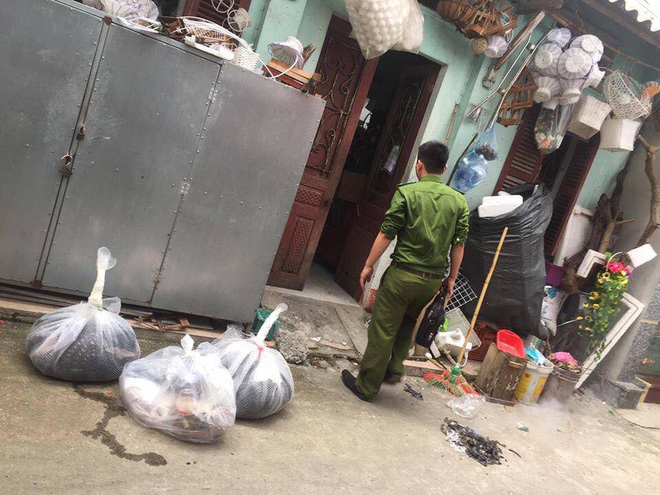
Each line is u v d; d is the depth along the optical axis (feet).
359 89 16.06
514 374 15.61
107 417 8.65
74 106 10.46
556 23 17.43
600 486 12.22
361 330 16.48
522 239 16.17
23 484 6.66
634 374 20.13
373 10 12.67
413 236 11.87
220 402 8.84
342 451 10.05
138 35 10.51
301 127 12.21
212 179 11.83
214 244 12.25
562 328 19.53
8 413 7.95
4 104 10.08
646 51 19.63
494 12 14.84
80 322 9.27
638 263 18.60
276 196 12.44
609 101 17.72
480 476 10.82
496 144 16.52
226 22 13.39
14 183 10.50
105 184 11.07
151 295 12.12
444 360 16.88
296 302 16.48
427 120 16.90
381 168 18.90
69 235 11.11
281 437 9.86
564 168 20.56
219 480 8.01
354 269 18.76
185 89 11.10
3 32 9.77
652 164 18.94
